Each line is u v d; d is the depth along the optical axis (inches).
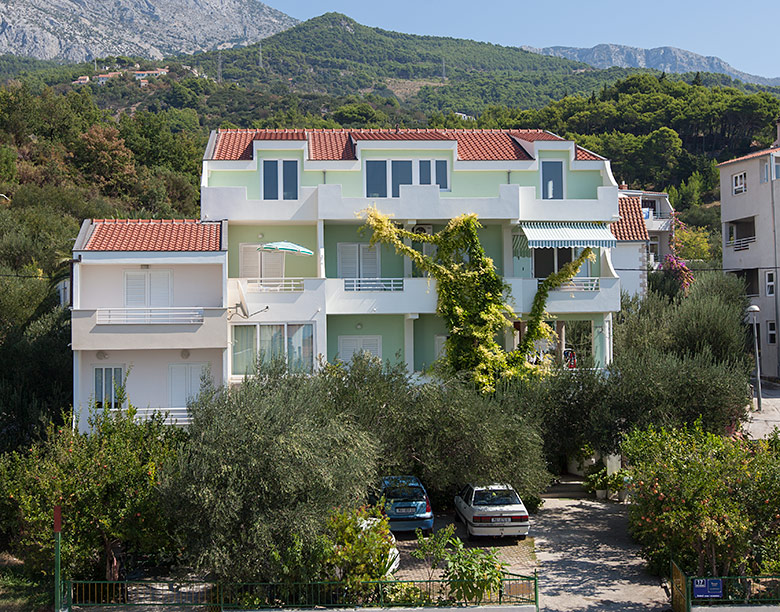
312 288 1206.3
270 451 758.5
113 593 797.2
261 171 1350.9
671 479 788.6
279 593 755.4
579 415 1159.0
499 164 1382.9
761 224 2028.8
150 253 1136.8
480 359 1234.0
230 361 1182.9
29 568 836.6
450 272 1253.1
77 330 1107.9
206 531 748.0
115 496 815.1
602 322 1349.7
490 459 981.8
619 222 1849.2
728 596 748.6
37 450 908.0
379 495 984.9
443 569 882.8
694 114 5103.3
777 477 775.7
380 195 1362.0
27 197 2810.0
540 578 864.9
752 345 1893.5
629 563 914.7
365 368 1024.9
